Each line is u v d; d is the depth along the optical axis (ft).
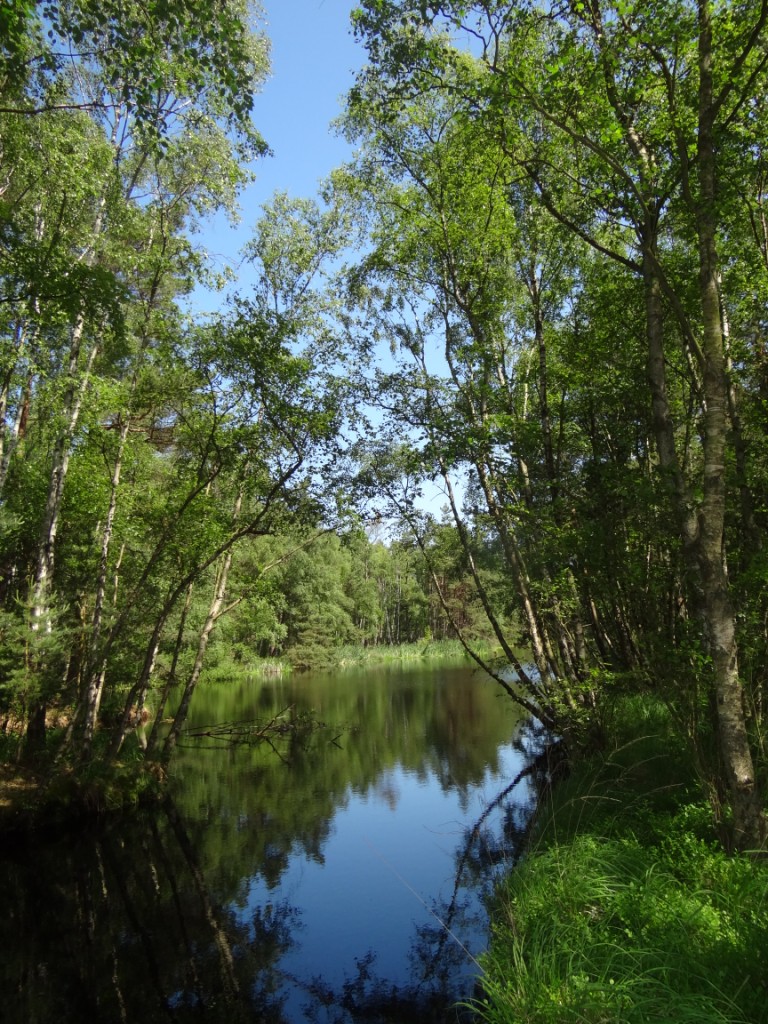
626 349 34.32
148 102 23.08
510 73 22.82
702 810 20.30
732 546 25.67
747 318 30.73
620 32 21.36
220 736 60.95
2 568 56.49
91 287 27.76
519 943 16.29
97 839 36.63
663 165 25.82
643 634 20.83
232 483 47.16
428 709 80.48
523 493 35.60
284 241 51.70
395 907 26.04
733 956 12.65
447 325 41.86
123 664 49.73
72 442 44.27
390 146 39.14
